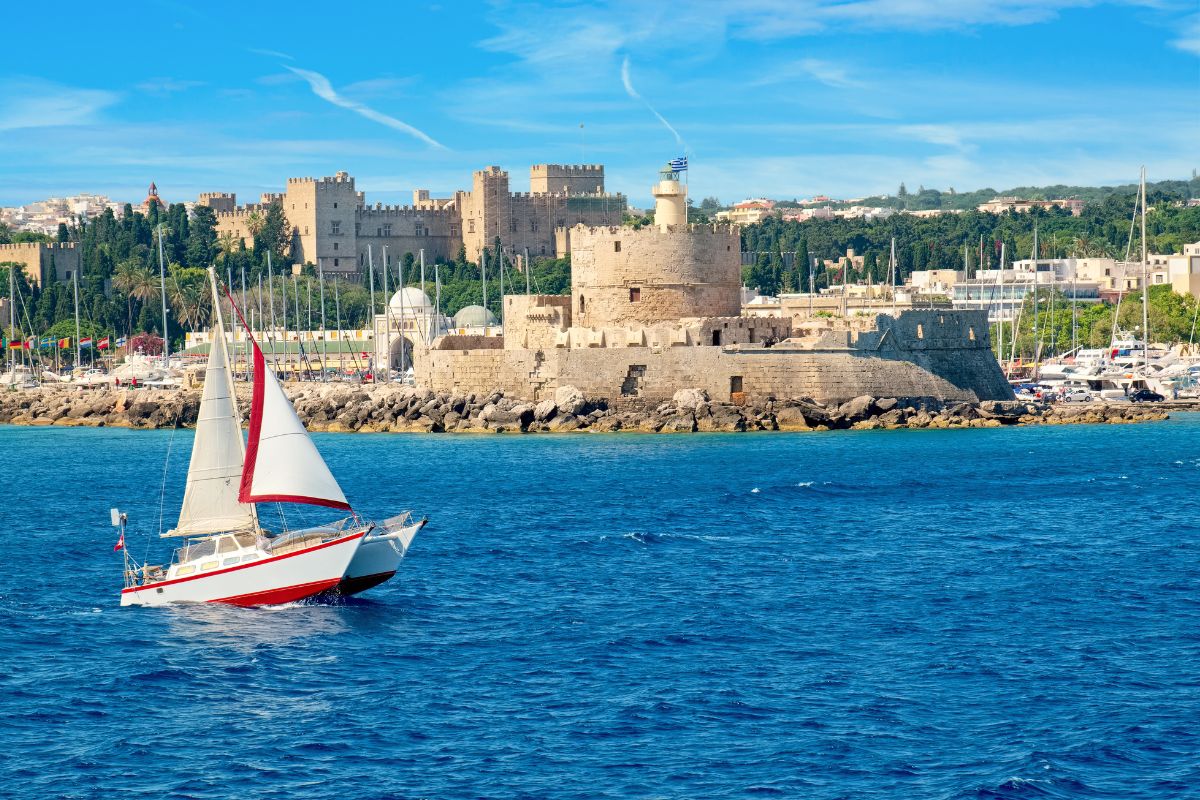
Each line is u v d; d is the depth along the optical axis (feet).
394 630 205.87
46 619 213.87
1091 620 209.87
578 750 157.89
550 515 310.24
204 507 220.43
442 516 310.45
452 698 175.11
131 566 257.75
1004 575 241.55
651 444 453.17
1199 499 325.01
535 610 217.77
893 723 165.17
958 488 345.51
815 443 448.65
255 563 218.18
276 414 218.59
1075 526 290.15
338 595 221.66
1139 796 145.48
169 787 149.28
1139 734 160.76
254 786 149.38
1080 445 442.09
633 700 173.68
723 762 154.30
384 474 394.73
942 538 277.85
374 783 149.79
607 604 221.87
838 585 234.79
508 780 150.10
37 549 277.44
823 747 158.10
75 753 158.40
